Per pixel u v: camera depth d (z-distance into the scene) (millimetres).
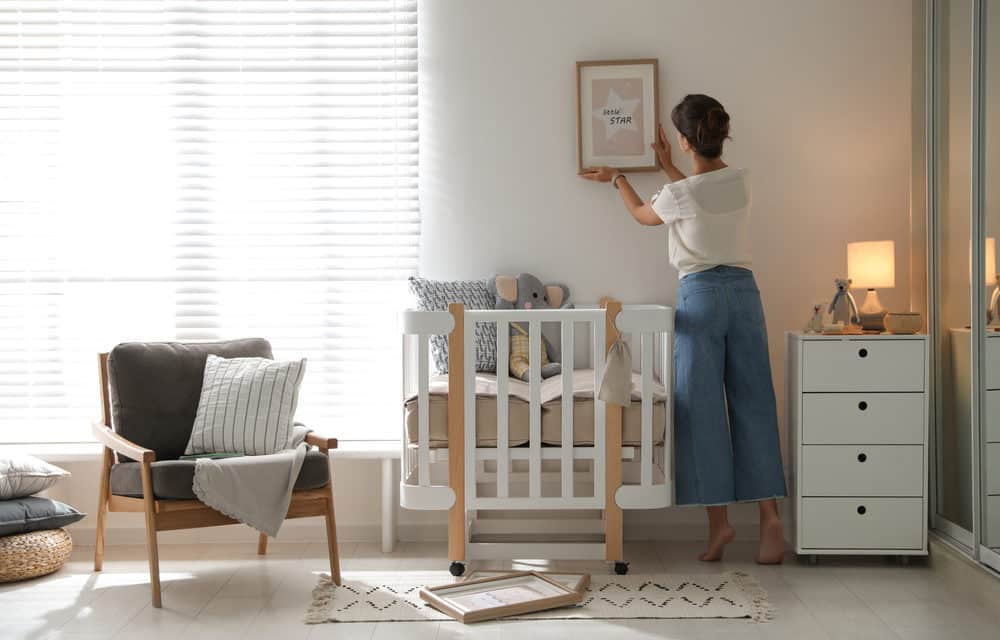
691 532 3725
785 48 3730
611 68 3723
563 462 3178
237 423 3295
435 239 3783
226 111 3783
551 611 2852
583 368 3766
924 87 3562
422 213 3789
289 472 3018
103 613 2861
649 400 3174
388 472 3580
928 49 3455
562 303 3709
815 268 3748
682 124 3305
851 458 3295
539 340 3160
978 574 2957
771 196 3750
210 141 3762
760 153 3746
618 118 3723
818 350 3289
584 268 3762
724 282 3256
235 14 3779
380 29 3770
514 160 3766
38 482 3363
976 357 3074
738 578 3148
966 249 3209
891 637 2627
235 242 3795
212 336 3803
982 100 3025
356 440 3783
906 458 3281
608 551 3195
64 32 3758
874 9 3721
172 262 3797
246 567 3373
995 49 2924
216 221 3781
